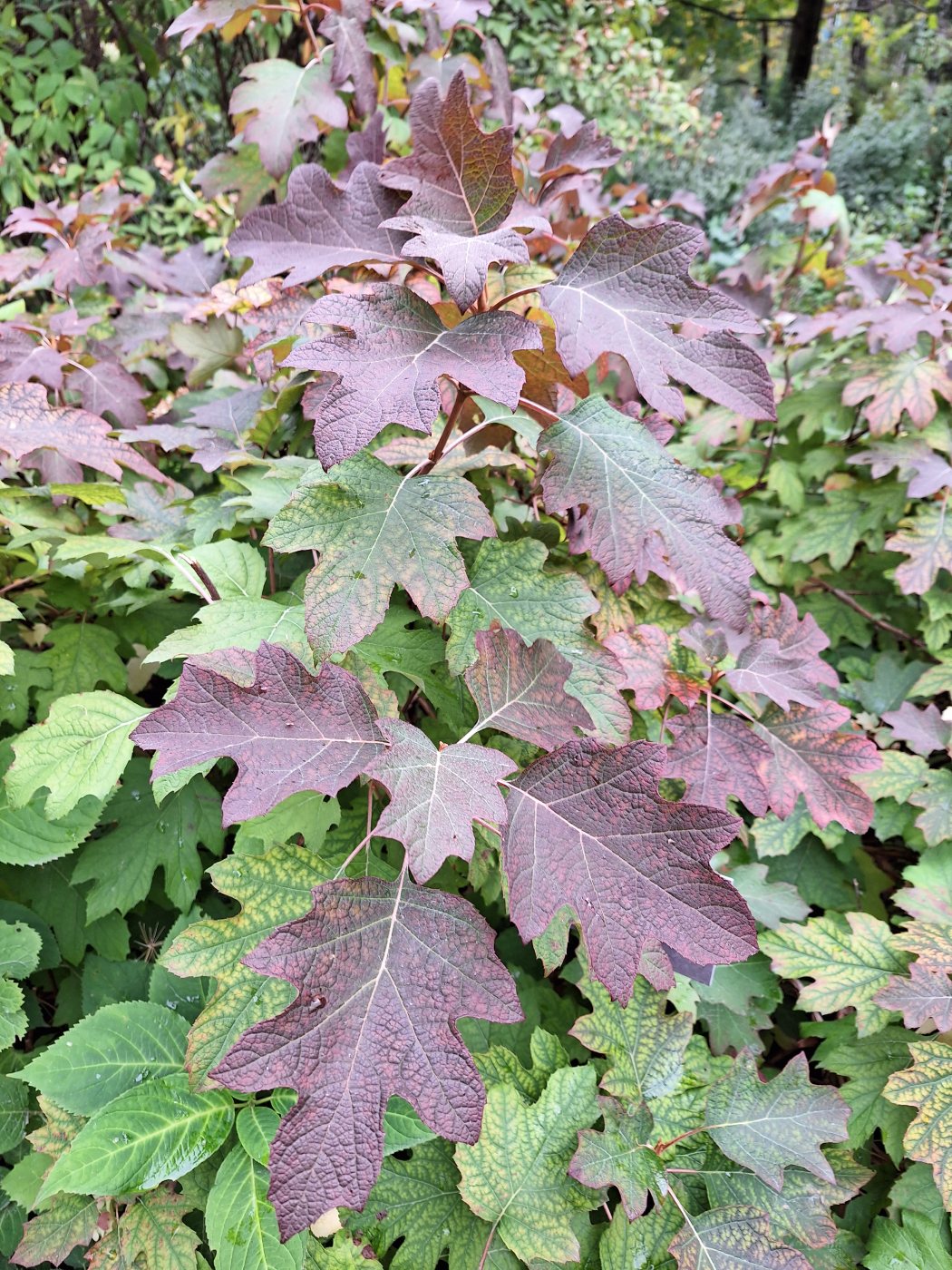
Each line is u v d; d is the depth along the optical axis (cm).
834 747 67
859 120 588
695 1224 60
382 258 58
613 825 46
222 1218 53
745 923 44
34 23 239
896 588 108
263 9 88
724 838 45
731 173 467
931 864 81
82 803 67
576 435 56
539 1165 60
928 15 671
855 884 89
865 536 107
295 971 41
